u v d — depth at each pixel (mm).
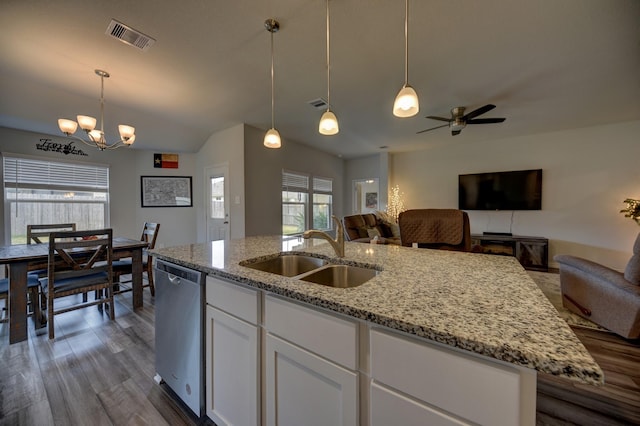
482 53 2248
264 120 3975
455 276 1095
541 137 4641
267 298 1033
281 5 1718
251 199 4297
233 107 3457
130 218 4785
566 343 559
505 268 1231
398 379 703
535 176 4633
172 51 2215
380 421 736
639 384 1634
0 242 3527
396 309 745
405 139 5031
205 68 2479
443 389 636
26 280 2205
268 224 4613
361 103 3301
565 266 2740
